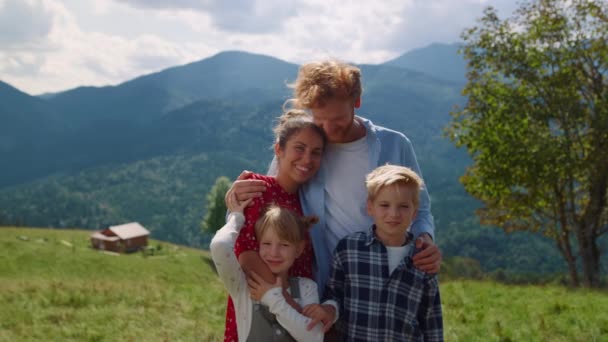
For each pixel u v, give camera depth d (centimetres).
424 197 437
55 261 4034
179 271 4800
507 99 2516
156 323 910
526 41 2539
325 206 433
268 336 369
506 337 792
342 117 395
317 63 399
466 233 14200
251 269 374
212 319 954
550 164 2350
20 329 867
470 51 2611
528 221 2775
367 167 426
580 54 2450
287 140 403
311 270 417
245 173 418
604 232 2605
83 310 1020
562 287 1619
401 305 381
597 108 2448
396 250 391
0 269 3509
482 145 2502
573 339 780
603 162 2397
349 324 391
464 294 1260
